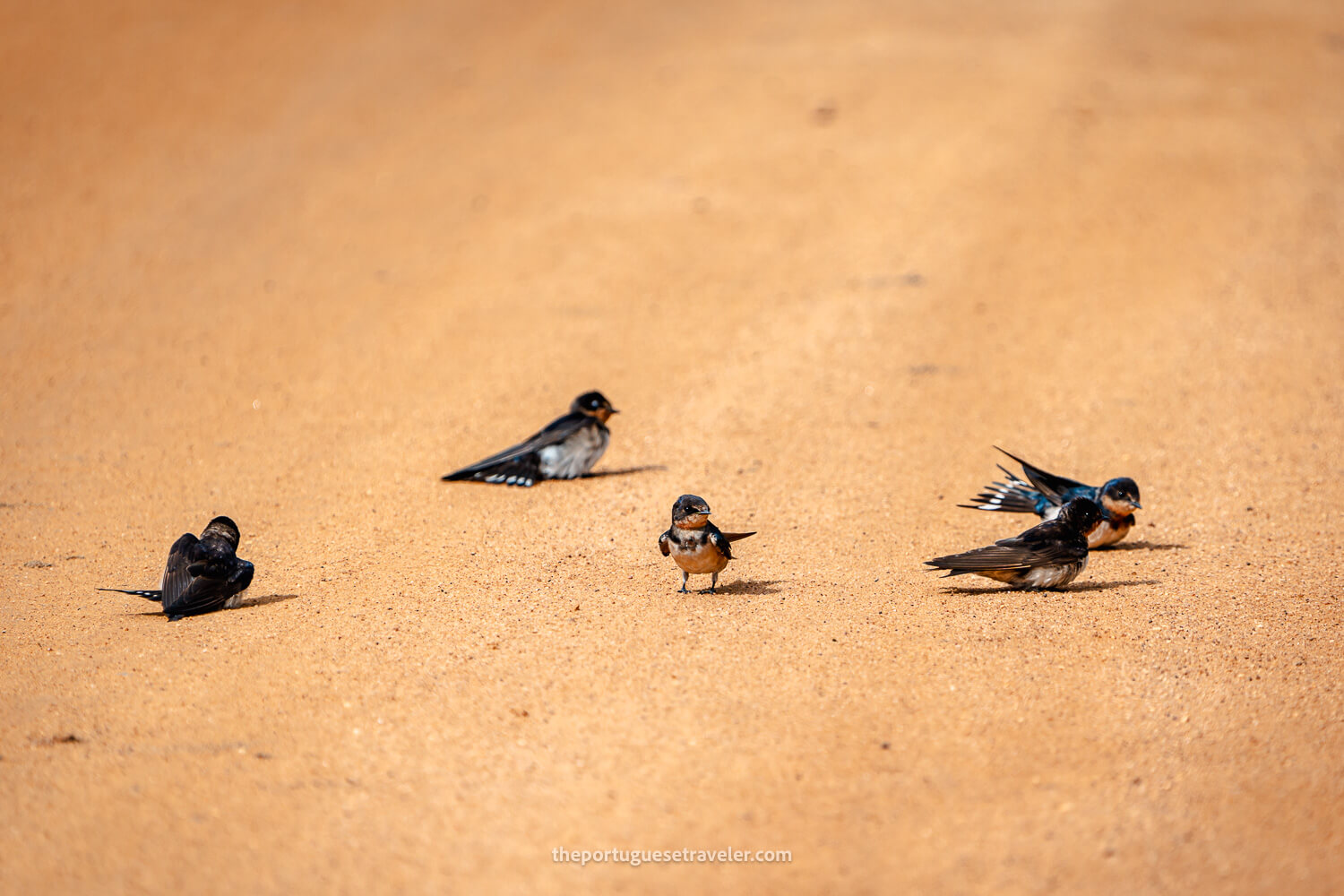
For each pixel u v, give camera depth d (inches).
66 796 311.9
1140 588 457.4
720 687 366.6
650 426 670.5
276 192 1061.8
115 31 1385.3
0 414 677.3
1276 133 1187.3
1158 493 578.6
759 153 1163.3
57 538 521.0
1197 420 665.0
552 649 395.2
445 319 839.7
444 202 1057.5
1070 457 622.5
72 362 754.2
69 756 331.0
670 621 418.9
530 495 575.2
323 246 965.2
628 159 1154.0
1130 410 681.0
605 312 850.8
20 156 1082.7
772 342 796.6
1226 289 861.8
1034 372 741.9
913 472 601.9
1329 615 426.6
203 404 699.4
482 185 1094.4
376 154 1156.5
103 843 292.4
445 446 640.4
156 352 774.5
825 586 457.4
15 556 501.4
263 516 548.1
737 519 542.9
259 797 311.7
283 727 346.3
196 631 416.8
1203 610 431.8
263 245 962.1
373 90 1315.2
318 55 1398.9
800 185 1092.5
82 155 1098.1
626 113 1273.4
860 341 793.6
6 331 796.6
